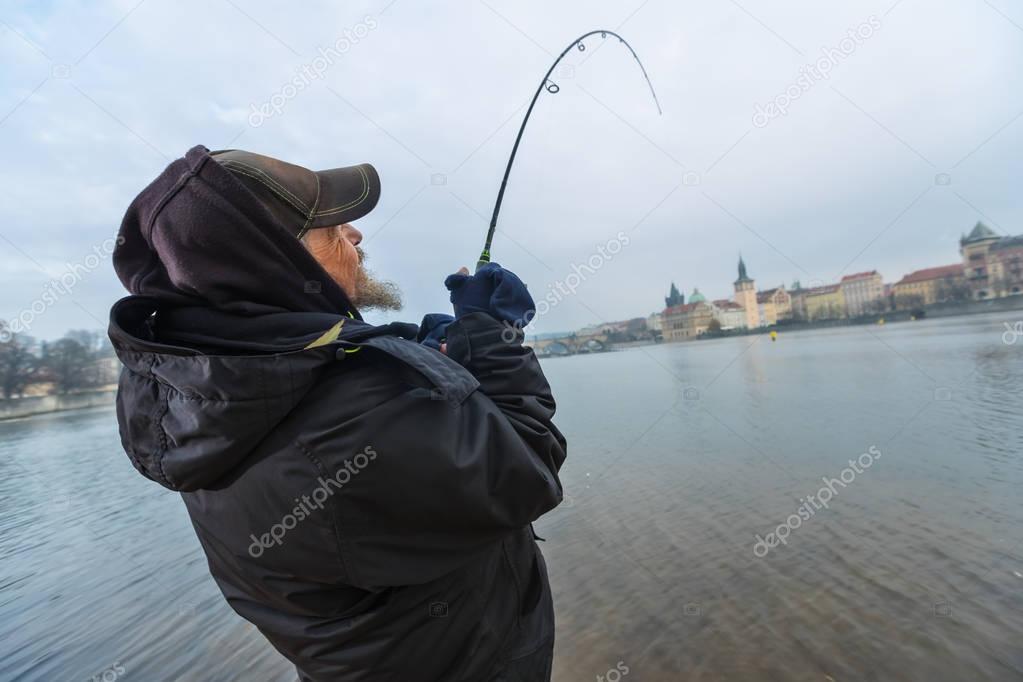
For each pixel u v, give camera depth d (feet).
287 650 2.91
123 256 2.86
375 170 3.52
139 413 2.67
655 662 12.70
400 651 2.79
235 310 2.53
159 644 15.99
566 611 15.37
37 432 83.20
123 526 29.78
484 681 3.11
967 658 11.47
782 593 14.97
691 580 16.35
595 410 53.47
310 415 2.49
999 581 14.05
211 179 2.47
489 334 3.22
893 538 17.51
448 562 2.76
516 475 2.76
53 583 21.88
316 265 2.71
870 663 11.69
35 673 15.21
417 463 2.48
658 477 28.22
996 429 30.07
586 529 21.54
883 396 44.70
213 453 2.41
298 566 2.61
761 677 11.70
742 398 51.60
